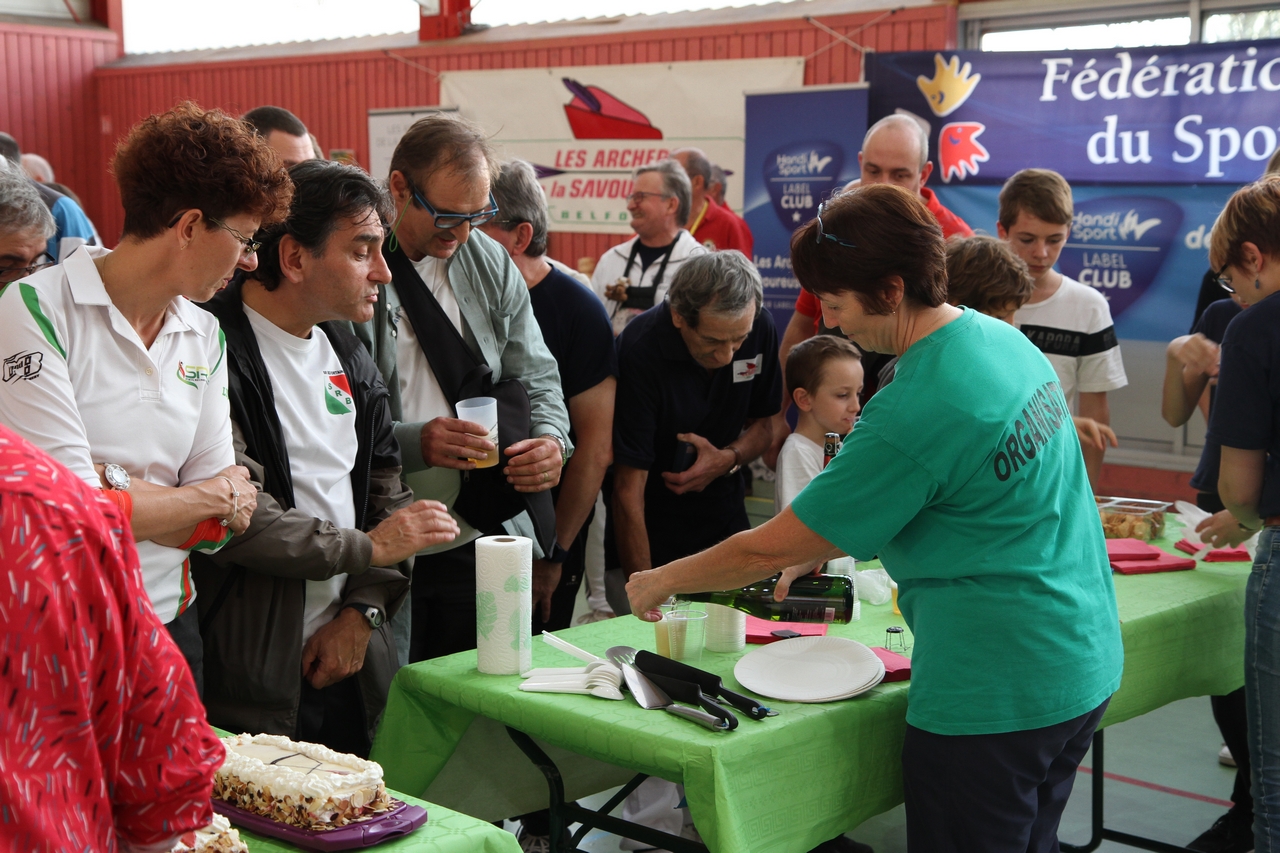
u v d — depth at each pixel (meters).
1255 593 2.12
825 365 2.68
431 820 1.36
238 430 1.82
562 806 1.88
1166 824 2.90
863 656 1.86
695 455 2.91
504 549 1.86
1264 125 5.14
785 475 2.71
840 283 1.63
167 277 1.51
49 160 11.23
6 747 0.76
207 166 1.45
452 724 1.93
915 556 1.63
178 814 0.89
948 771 1.60
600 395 2.78
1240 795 2.72
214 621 1.82
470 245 2.40
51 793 0.78
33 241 1.91
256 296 1.87
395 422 2.26
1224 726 2.70
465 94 8.31
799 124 6.39
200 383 1.66
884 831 2.91
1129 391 5.65
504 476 2.31
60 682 0.78
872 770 1.79
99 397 1.52
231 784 1.36
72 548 0.79
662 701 1.75
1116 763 3.29
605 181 7.71
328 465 1.94
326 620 1.97
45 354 1.45
